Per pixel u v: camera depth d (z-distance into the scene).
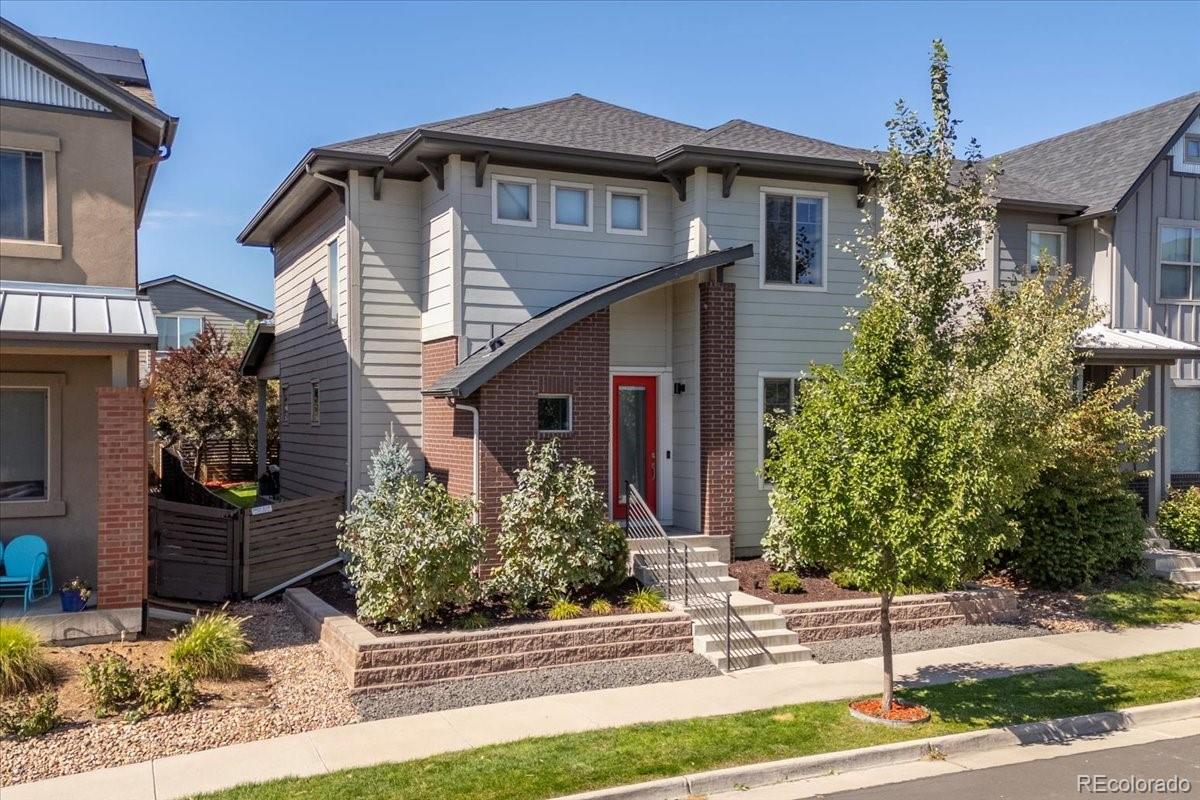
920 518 8.94
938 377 9.91
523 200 15.84
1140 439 16.77
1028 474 11.34
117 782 7.76
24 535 11.85
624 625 11.74
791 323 16.69
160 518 13.75
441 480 15.33
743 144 16.41
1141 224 19.81
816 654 12.41
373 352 16.14
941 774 8.52
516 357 13.52
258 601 14.12
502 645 11.02
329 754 8.51
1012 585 16.00
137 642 11.12
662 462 16.50
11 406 12.01
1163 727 10.05
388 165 15.78
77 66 11.91
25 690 9.34
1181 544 18.06
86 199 12.15
